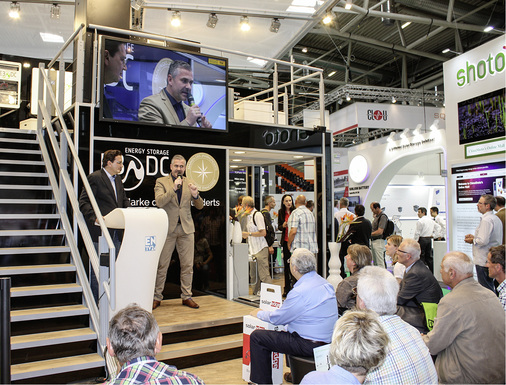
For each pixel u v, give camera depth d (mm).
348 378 1544
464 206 7379
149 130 5336
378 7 10258
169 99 5453
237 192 10141
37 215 4398
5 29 7672
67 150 4871
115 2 5918
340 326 1656
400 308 3457
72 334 3418
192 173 5676
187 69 5609
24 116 8609
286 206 6969
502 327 2408
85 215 3902
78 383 3197
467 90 7285
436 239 9898
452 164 7609
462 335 2420
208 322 4391
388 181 12539
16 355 3189
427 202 14344
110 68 5066
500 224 5578
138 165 5242
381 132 16453
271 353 3326
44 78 5074
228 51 5949
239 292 6055
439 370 2553
